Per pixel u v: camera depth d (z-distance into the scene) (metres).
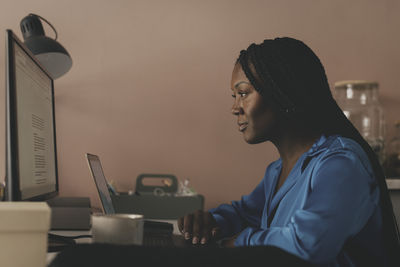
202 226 1.01
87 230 1.18
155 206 1.73
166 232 1.13
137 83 2.21
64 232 1.14
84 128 2.15
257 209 1.18
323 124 0.87
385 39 2.41
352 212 0.68
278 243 0.68
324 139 0.83
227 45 2.28
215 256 0.36
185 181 2.05
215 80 2.27
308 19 2.35
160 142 2.22
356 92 2.27
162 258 0.35
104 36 2.19
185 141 2.23
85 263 0.35
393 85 2.41
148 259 0.35
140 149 2.20
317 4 2.36
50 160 1.17
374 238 0.74
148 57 2.22
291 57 0.86
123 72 2.20
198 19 2.27
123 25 2.21
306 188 0.75
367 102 2.27
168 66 2.24
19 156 0.81
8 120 0.77
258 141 0.89
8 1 2.10
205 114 2.25
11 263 0.49
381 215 0.75
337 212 0.67
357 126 2.27
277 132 0.88
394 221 0.81
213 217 1.07
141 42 2.22
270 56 0.86
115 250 0.36
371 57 2.39
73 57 2.16
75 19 2.17
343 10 2.38
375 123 2.28
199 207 1.75
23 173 0.85
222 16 2.29
